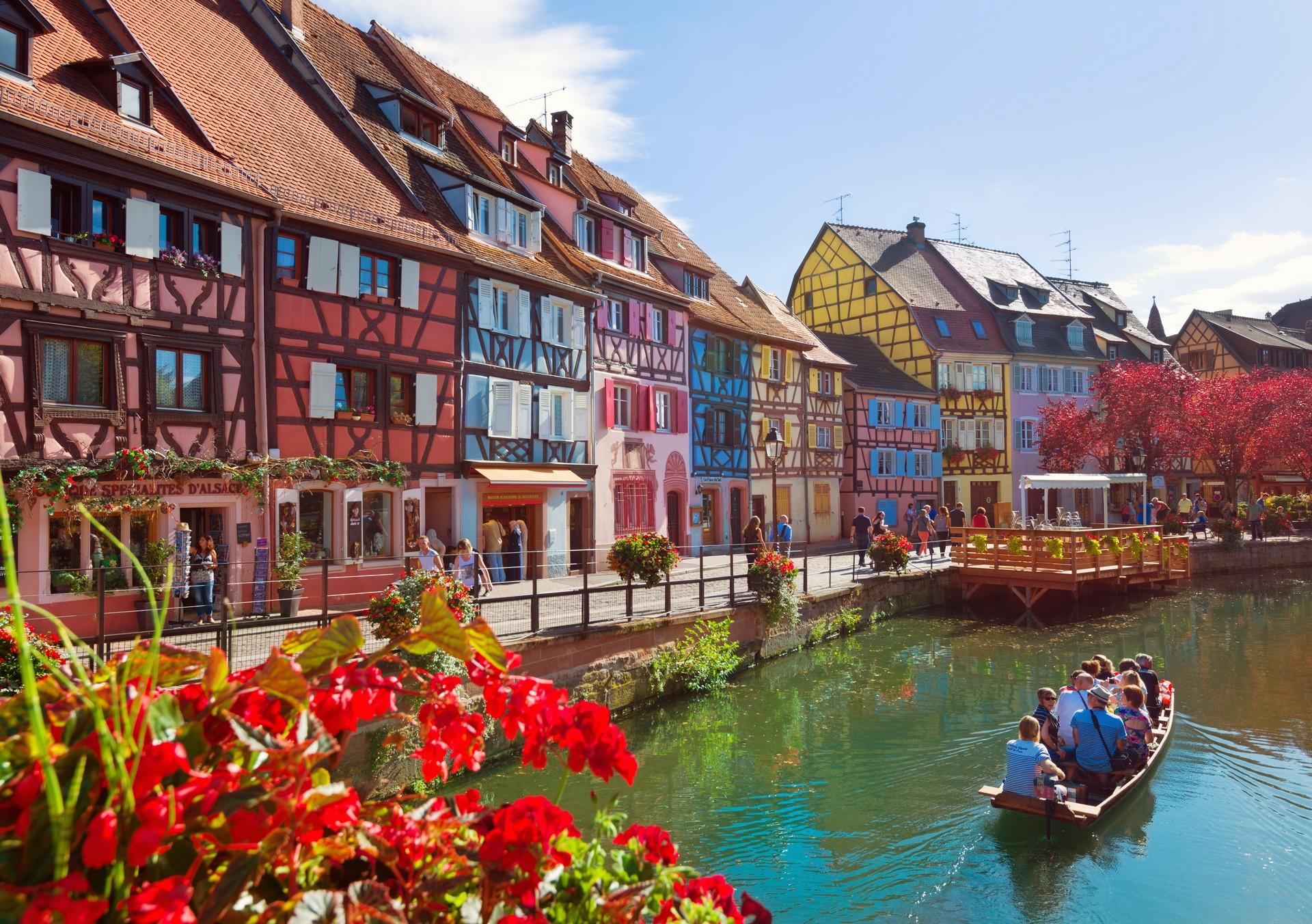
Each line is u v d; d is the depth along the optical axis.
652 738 12.93
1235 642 20.12
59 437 12.32
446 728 1.87
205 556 13.50
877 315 43.19
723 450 30.84
